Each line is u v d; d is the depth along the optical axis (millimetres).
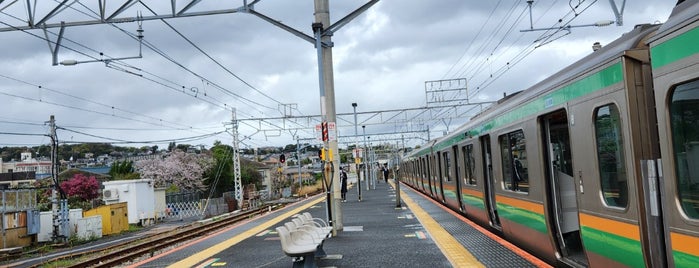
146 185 40406
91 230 30469
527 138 8727
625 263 5695
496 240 10836
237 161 43062
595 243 6344
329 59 14445
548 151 8094
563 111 7328
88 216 32406
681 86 4484
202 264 10516
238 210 39344
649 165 5121
